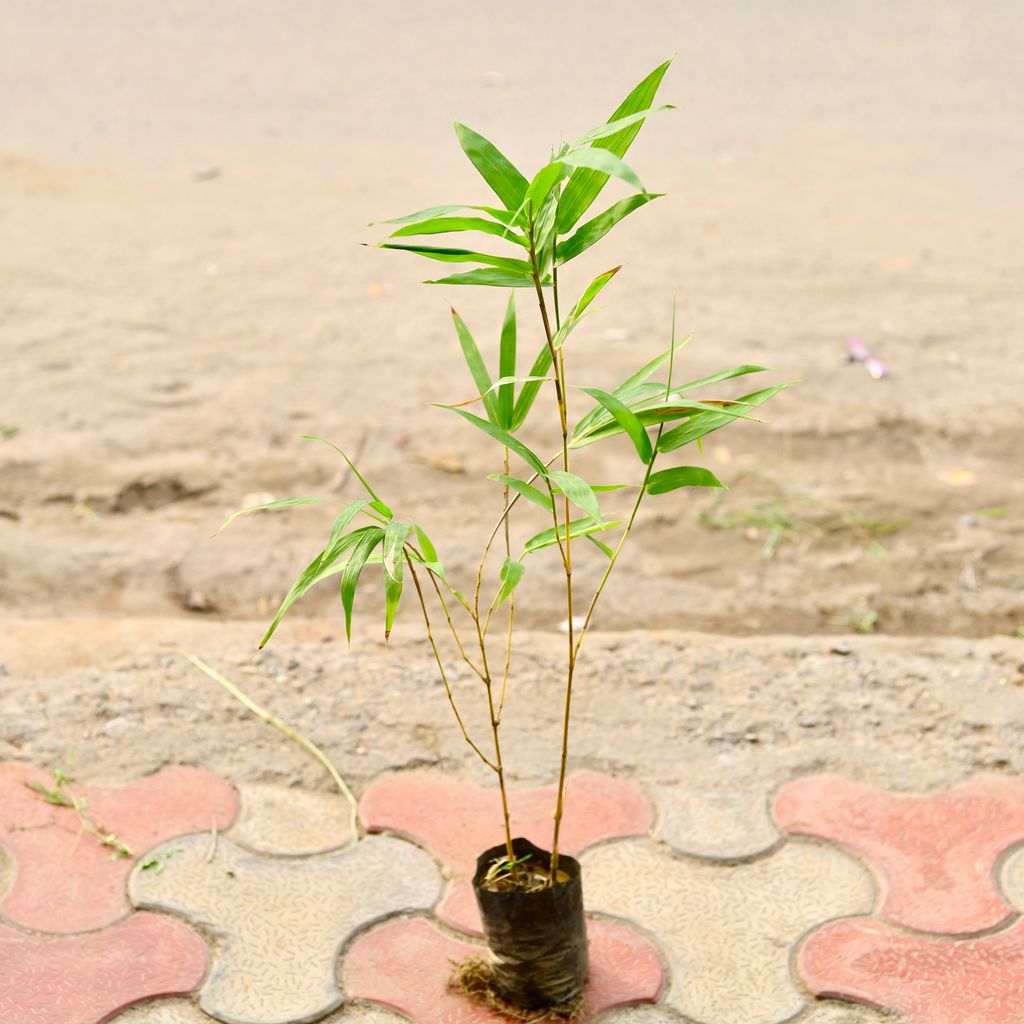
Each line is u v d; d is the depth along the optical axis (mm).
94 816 2885
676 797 2914
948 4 10102
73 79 7867
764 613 3285
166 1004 2713
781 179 5977
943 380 3875
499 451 3648
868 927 2781
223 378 3869
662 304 4477
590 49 8633
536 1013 2705
